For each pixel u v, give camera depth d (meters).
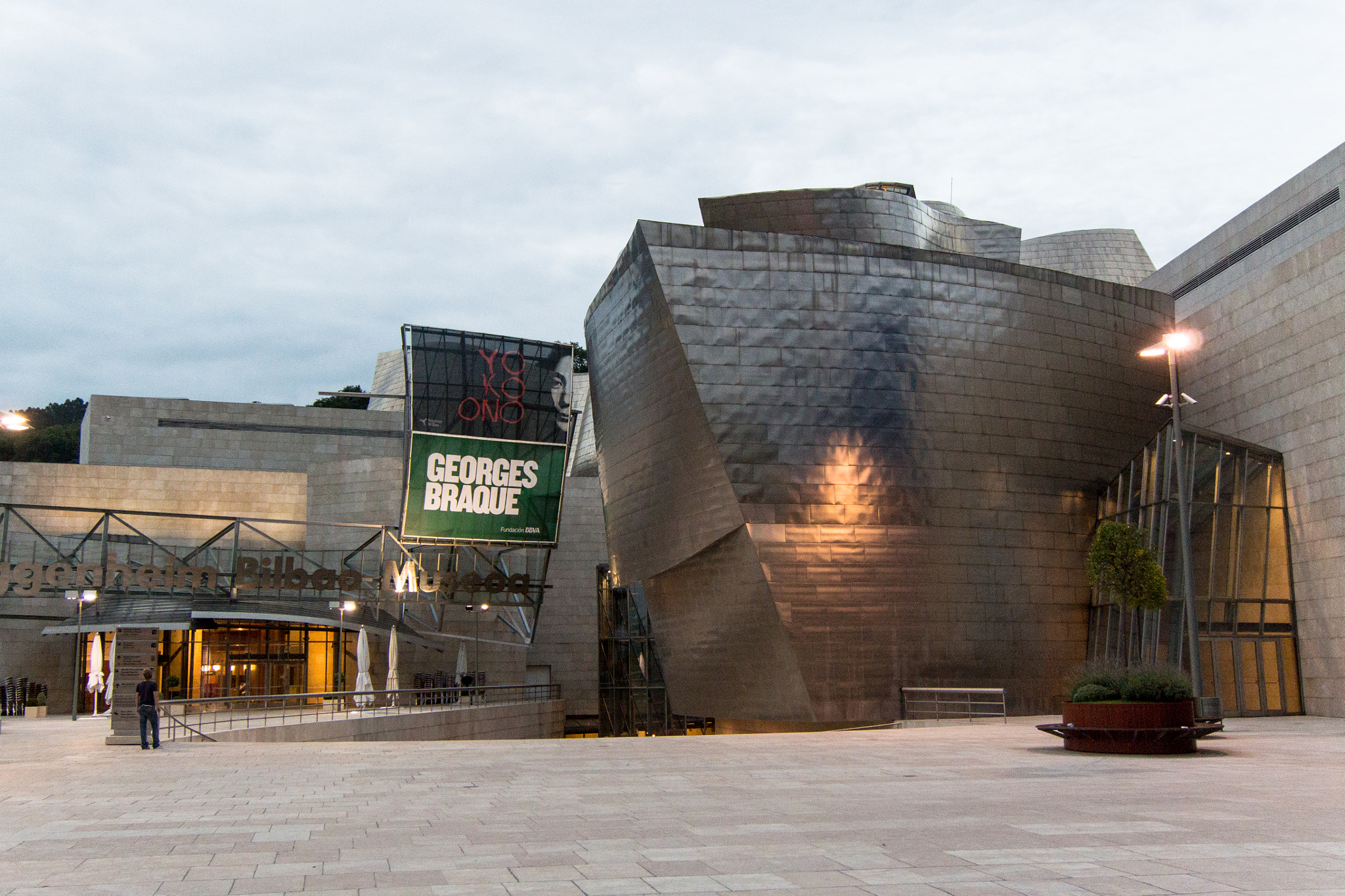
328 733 28.83
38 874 7.22
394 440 67.19
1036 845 8.10
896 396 31.73
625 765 16.67
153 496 52.38
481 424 40.25
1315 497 29.80
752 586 30.91
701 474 31.55
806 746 20.70
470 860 7.70
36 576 34.78
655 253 30.59
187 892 6.55
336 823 9.91
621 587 41.22
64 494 51.22
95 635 37.38
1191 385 36.38
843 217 34.25
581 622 53.53
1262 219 41.44
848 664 30.84
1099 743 17.33
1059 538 33.59
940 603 31.73
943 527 31.94
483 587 41.09
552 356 41.75
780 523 30.64
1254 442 32.81
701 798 11.73
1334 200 37.22
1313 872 6.89
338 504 50.31
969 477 32.34
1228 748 18.17
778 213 34.28
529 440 40.91
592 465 65.50
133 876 7.15
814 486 30.94
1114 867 7.14
